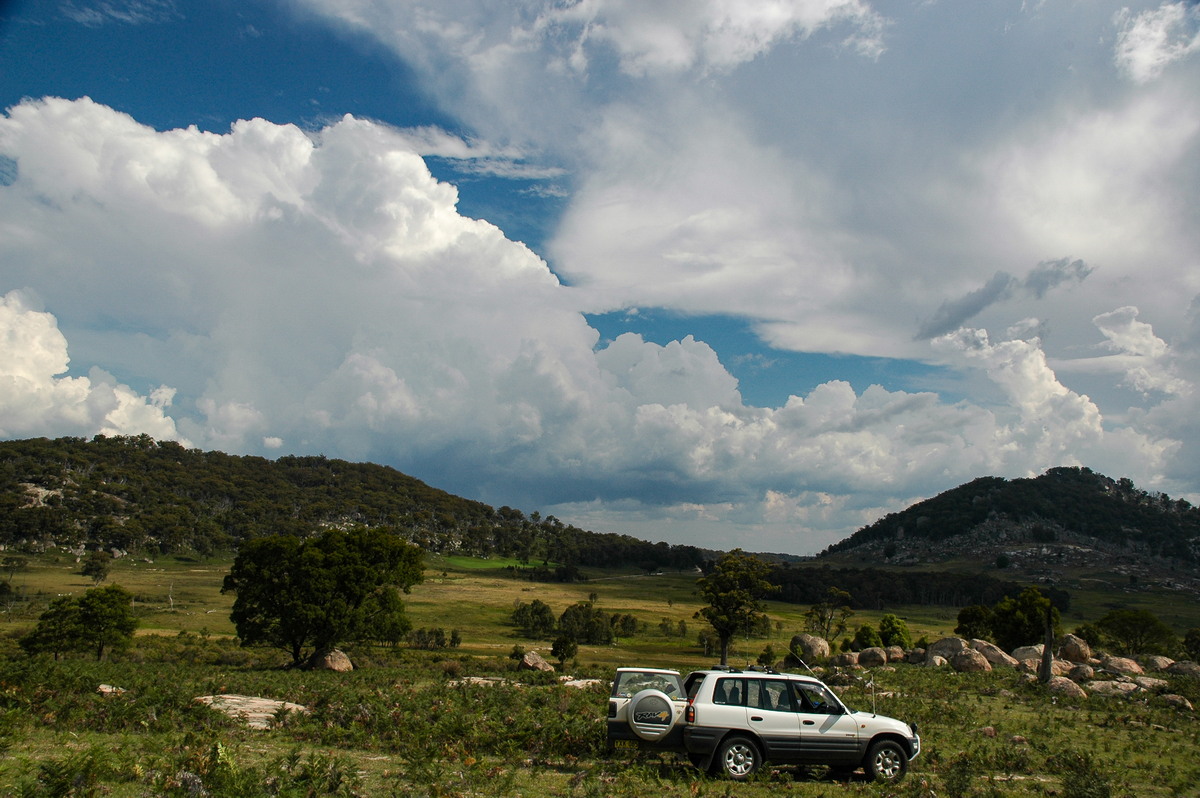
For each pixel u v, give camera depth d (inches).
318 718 688.4
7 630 3695.9
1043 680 1269.7
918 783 507.8
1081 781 528.1
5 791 353.4
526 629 5007.4
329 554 2166.6
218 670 1601.9
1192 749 818.8
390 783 436.1
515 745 584.1
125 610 2576.3
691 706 537.0
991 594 7859.3
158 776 382.6
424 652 3302.2
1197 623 7509.8
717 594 2632.9
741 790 486.3
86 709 624.1
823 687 562.6
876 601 7381.9
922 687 1226.0
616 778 494.0
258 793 373.1
